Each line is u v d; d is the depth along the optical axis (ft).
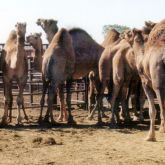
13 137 34.47
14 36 41.88
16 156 27.76
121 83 40.86
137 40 33.71
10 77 40.45
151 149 29.76
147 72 32.01
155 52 30.94
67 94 43.11
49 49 41.60
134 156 27.58
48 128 39.58
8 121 43.06
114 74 41.01
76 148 30.17
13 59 39.93
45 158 27.14
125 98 42.45
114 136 35.29
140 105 43.42
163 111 30.73
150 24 34.12
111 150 29.48
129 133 36.81
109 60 42.19
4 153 28.66
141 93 43.11
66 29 42.19
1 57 41.60
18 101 40.63
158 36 31.37
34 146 30.86
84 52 44.78
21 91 40.68
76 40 44.83
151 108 32.91
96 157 27.32
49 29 48.01
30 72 52.42
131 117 47.29
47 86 42.45
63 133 36.65
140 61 33.24
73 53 42.14
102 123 42.34
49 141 31.89
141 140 33.22
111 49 42.34
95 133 36.86
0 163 25.99
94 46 45.50
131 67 40.50
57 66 40.78
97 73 44.93
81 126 41.16
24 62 40.37
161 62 30.53
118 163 25.70
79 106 56.24
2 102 61.87
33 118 46.73
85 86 54.13
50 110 40.88
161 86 30.60
